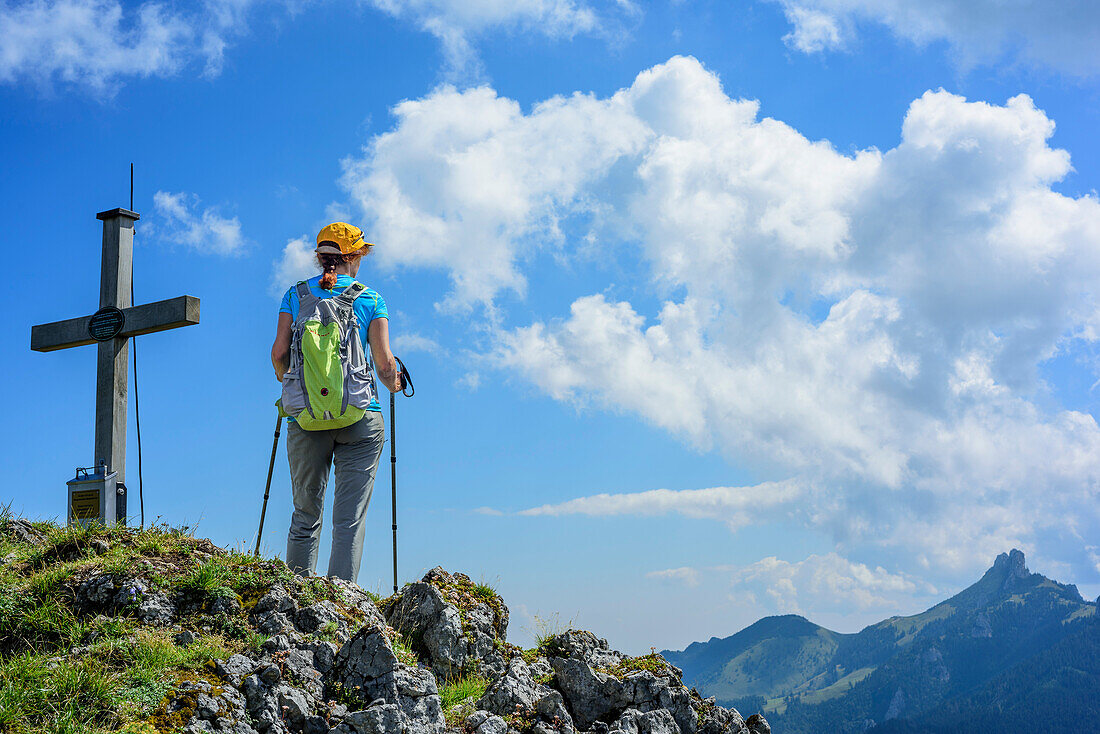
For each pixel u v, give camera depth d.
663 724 5.28
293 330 7.01
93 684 4.50
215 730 4.27
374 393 7.21
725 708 5.82
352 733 4.40
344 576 6.88
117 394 10.37
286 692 4.57
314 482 7.09
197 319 10.09
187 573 6.04
